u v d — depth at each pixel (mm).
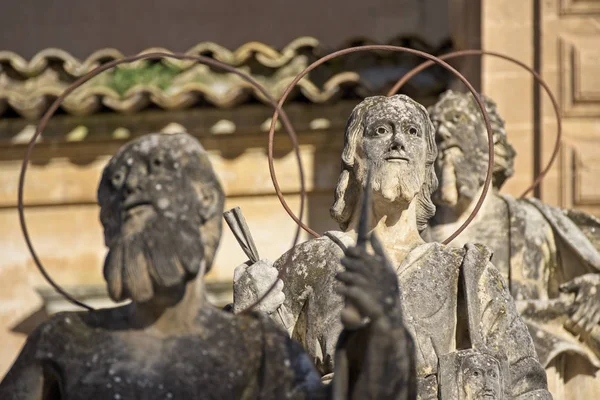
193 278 10781
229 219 13312
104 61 22734
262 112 22219
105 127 22578
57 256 22828
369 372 10477
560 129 17375
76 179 22875
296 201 22203
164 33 24297
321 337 12875
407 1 23562
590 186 20219
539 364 12992
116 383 10695
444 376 12539
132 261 10703
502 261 16828
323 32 24016
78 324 10859
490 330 12930
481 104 13641
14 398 10828
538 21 20688
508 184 20328
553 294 17078
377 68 21703
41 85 22531
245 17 24234
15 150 22797
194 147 10938
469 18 20891
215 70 22406
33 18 24453
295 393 10781
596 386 16750
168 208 10773
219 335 10828
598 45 20625
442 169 16703
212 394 10719
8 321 22625
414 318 12805
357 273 10492
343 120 21984
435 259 12992
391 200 13000
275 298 12906
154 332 10805
